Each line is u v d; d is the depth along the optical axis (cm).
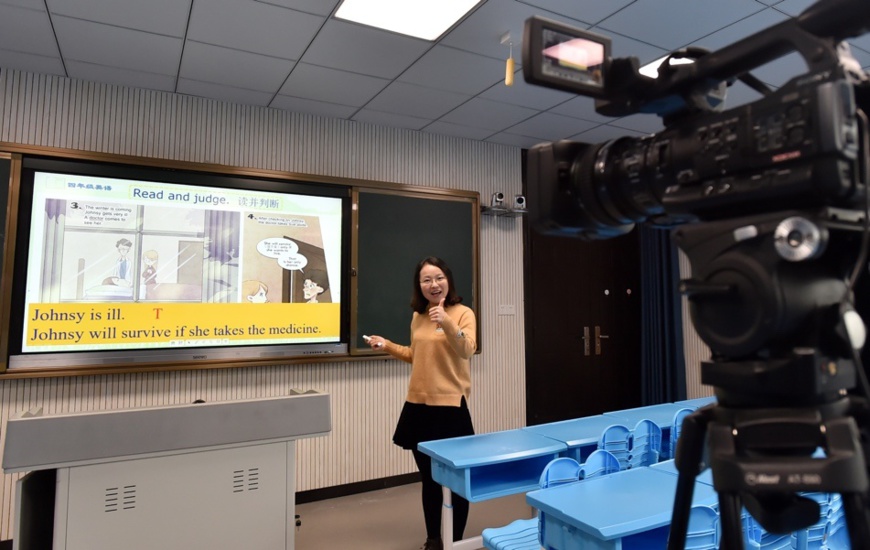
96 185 297
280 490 205
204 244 321
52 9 232
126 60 280
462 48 271
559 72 72
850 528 58
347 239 364
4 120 283
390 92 326
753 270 59
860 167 58
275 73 298
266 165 346
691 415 73
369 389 370
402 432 249
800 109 56
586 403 471
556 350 459
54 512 175
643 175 75
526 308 443
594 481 164
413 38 261
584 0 229
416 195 390
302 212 350
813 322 59
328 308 354
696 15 240
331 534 297
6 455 157
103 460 171
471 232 411
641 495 151
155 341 305
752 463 58
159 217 310
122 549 176
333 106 348
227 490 195
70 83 299
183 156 323
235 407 194
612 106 82
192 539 187
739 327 61
